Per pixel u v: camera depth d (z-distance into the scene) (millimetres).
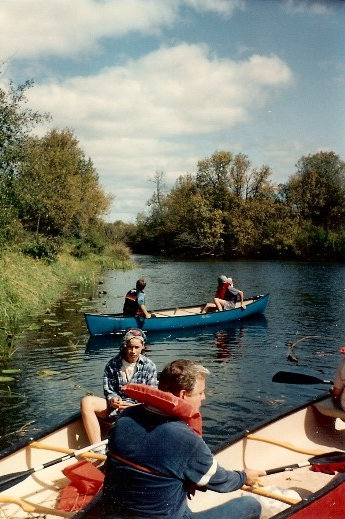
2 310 12617
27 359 9062
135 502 2523
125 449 2568
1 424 6070
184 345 10367
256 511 3004
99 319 10914
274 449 4609
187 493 2646
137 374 4836
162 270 29750
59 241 26578
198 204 48375
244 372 8297
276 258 43406
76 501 3693
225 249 48031
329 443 4953
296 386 7523
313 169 46781
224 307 12938
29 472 3713
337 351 9758
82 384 7629
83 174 40844
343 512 3482
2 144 16984
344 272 27922
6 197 17219
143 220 62375
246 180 49875
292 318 13289
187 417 2588
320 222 46938
